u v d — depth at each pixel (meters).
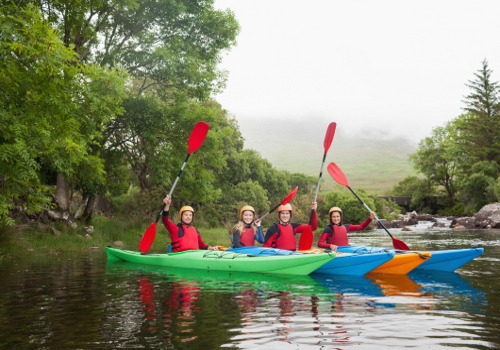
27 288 5.82
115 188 18.27
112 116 13.24
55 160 10.30
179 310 4.40
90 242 13.59
